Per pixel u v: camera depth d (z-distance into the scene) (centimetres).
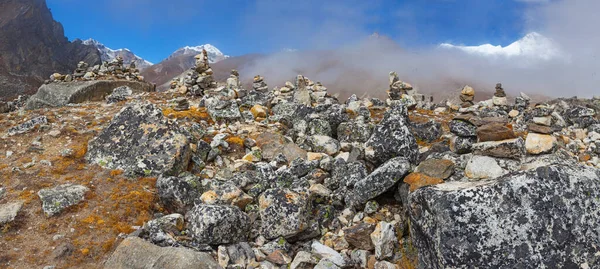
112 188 848
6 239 669
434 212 576
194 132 1152
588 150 1392
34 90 8244
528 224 537
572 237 534
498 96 2067
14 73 8919
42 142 1083
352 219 801
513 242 533
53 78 2322
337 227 791
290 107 1488
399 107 1188
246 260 676
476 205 553
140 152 941
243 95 1834
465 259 537
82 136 1138
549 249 528
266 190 792
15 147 1060
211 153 1043
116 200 803
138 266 566
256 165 971
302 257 659
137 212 783
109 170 920
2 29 9800
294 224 723
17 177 875
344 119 1307
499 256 530
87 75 2477
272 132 1199
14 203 747
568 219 540
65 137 1123
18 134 1138
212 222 676
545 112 1723
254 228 766
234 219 703
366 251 702
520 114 1838
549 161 688
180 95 2030
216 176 963
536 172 568
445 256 545
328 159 957
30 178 870
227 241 696
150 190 857
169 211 825
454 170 779
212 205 710
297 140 1205
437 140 1109
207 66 2095
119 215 762
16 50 9488
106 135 1006
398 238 718
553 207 543
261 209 764
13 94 7856
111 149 969
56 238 679
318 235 770
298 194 773
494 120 827
